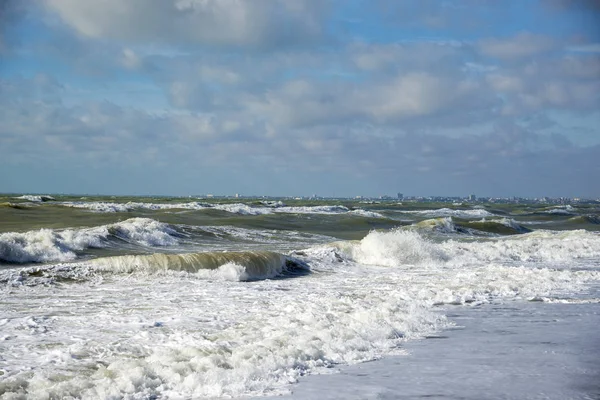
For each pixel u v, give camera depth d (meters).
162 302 12.56
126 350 8.01
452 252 24.73
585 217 66.75
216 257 17.97
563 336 9.27
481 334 9.40
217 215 49.41
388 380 6.63
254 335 8.78
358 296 13.63
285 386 6.36
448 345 8.55
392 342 8.68
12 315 10.84
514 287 15.15
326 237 34.44
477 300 13.27
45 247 21.20
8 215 40.69
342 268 20.39
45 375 6.66
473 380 6.63
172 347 8.13
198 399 5.91
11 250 20.14
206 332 9.34
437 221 44.59
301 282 16.73
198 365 6.89
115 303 12.38
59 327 9.72
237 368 6.75
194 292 14.16
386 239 23.03
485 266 21.02
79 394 5.87
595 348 8.40
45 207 49.00
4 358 7.62
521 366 7.31
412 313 11.05
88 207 51.41
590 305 12.67
